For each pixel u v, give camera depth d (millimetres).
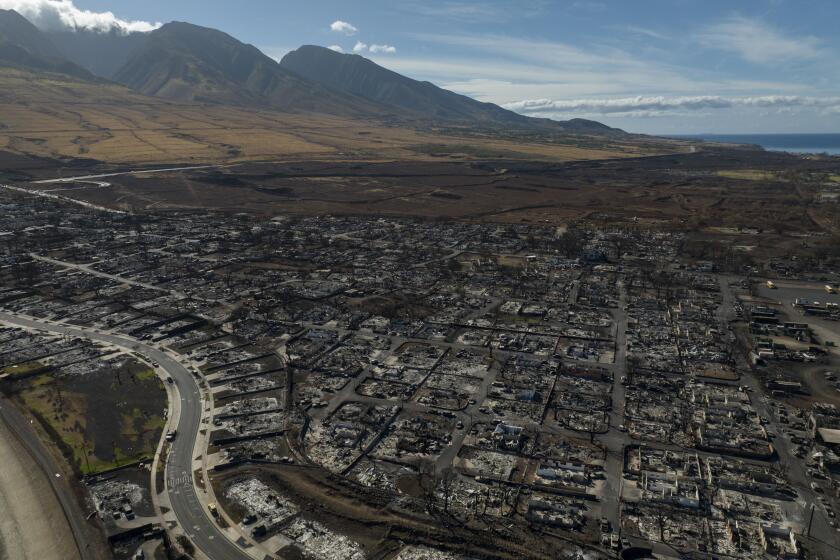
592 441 168000
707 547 128250
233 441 169500
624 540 129125
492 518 136750
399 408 186750
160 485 149500
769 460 159375
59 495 146250
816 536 131375
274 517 136750
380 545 127688
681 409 185375
